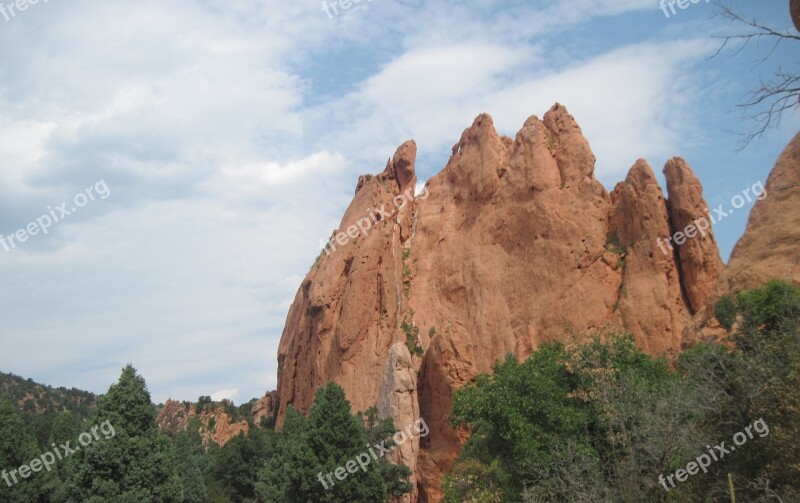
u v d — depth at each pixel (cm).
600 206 7444
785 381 2430
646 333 6450
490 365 7244
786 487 2278
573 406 3597
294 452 5319
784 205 4991
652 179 7062
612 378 3344
